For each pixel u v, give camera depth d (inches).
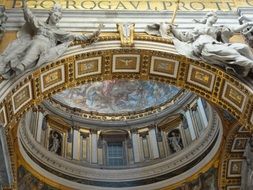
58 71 588.1
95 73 622.5
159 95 942.4
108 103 957.8
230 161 734.5
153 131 912.3
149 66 624.1
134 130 924.6
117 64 621.0
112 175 838.5
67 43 592.1
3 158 528.1
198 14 664.4
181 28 637.3
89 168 839.7
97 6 679.7
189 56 596.4
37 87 575.5
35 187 775.1
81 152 872.9
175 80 628.1
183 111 893.8
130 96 973.2
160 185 817.5
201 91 620.4
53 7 622.5
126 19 648.4
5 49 571.2
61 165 810.8
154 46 611.5
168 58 609.6
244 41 634.8
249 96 556.1
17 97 552.1
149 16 657.0
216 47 579.2
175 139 874.8
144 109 943.0
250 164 710.5
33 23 590.6
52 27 604.7
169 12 664.4
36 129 818.8
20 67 535.2
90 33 619.5
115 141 927.7
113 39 613.3
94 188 820.0
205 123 812.6
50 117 874.8
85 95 948.0
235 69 567.2
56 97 897.5
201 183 781.3
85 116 926.4
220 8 695.7
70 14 647.1
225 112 687.1
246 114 575.8
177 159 821.9
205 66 591.2
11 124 564.4
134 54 613.3
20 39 585.6
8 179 560.7
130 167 848.3
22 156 719.1
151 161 850.1
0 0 663.1
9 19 625.6
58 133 884.0
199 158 786.2
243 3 706.8
